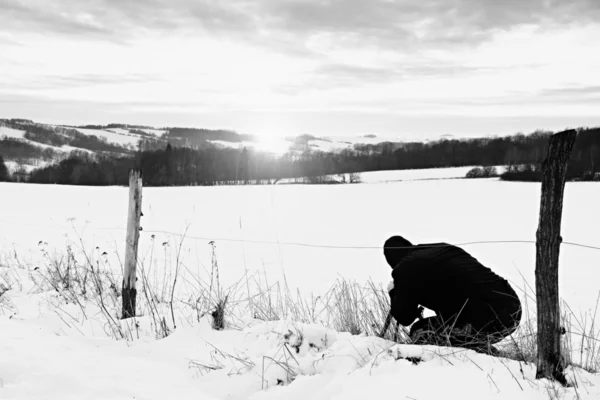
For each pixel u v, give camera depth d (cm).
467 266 419
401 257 464
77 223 1992
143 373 388
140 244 1449
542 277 331
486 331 400
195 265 1150
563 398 301
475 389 316
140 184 578
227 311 565
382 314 528
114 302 613
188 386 371
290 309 612
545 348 330
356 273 1123
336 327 532
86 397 329
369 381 345
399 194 4597
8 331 464
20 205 2773
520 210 3222
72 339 470
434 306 427
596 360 429
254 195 4203
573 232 2106
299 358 395
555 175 325
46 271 803
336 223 2406
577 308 794
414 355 368
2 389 329
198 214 2658
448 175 9656
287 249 1466
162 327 512
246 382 369
